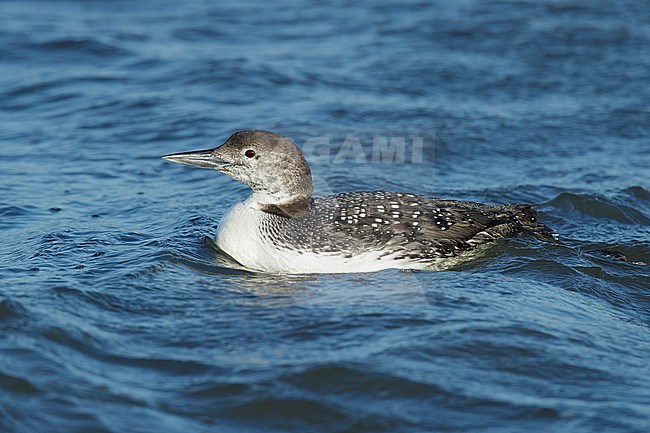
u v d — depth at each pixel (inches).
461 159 687.7
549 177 660.1
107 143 713.0
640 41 987.3
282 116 756.0
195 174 653.3
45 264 472.7
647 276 488.1
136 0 1153.4
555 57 941.2
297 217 474.9
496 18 1055.0
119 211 571.5
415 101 815.7
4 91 821.2
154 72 879.7
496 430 335.9
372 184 603.5
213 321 413.1
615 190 625.0
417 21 1050.1
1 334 382.3
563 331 413.1
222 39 1003.3
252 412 344.2
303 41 995.9
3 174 636.7
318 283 456.1
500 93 848.3
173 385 358.9
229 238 485.7
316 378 363.3
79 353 377.4
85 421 330.0
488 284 460.4
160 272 465.4
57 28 997.8
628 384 372.2
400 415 343.6
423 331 404.2
